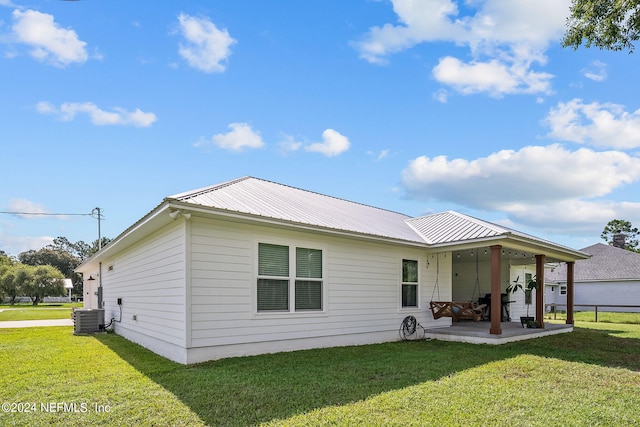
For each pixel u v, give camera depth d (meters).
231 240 7.35
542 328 11.96
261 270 7.76
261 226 7.75
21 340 10.15
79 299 57.62
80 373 6.06
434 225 12.80
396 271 10.53
